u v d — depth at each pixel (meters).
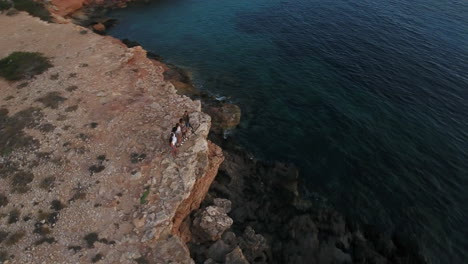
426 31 56.88
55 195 23.17
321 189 31.59
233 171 32.81
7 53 38.91
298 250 26.72
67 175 24.50
